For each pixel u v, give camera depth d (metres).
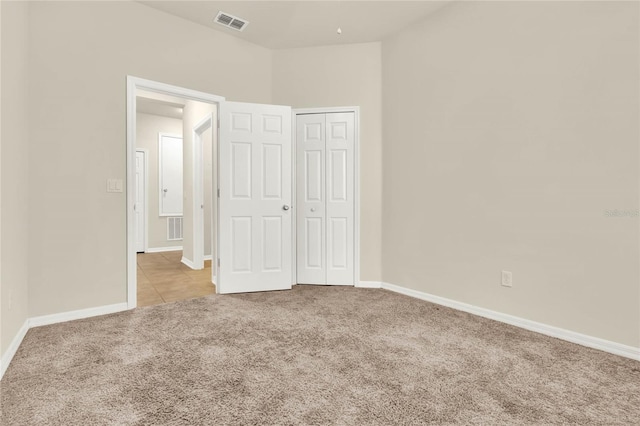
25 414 1.39
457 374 1.75
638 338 1.96
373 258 3.65
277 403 1.48
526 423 1.35
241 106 3.42
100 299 2.74
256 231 3.46
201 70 3.32
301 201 3.80
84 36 2.66
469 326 2.48
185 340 2.18
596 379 1.71
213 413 1.40
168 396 1.53
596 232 2.12
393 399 1.51
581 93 2.17
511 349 2.07
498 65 2.61
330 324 2.49
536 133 2.39
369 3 2.96
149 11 3.00
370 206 3.65
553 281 2.31
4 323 1.84
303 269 3.80
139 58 2.94
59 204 2.55
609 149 2.06
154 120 6.59
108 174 2.77
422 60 3.20
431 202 3.12
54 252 2.53
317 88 3.74
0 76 1.82
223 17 3.19
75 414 1.39
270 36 3.54
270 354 1.97
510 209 2.54
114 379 1.68
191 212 4.97
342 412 1.41
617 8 2.02
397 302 3.09
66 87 2.58
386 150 3.56
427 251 3.16
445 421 1.36
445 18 2.99
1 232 1.80
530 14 2.41
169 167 6.78
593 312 2.13
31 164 2.43
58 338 2.21
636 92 1.96
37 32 2.46
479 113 2.74
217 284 3.47
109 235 2.78
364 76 3.65
